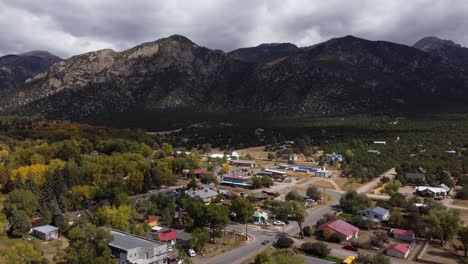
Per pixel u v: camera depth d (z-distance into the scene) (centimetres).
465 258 9000
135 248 8431
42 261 8312
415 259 9219
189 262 8488
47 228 10481
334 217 11712
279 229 11344
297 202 13375
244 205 11919
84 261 7775
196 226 10619
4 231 10125
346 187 16762
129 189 14950
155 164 17550
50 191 12444
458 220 10531
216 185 17075
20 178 13825
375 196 15100
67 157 19000
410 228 11175
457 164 19450
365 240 10444
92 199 13450
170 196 13100
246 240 10412
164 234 10150
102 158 18112
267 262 7756
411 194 15262
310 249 9588
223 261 8956
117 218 10431
